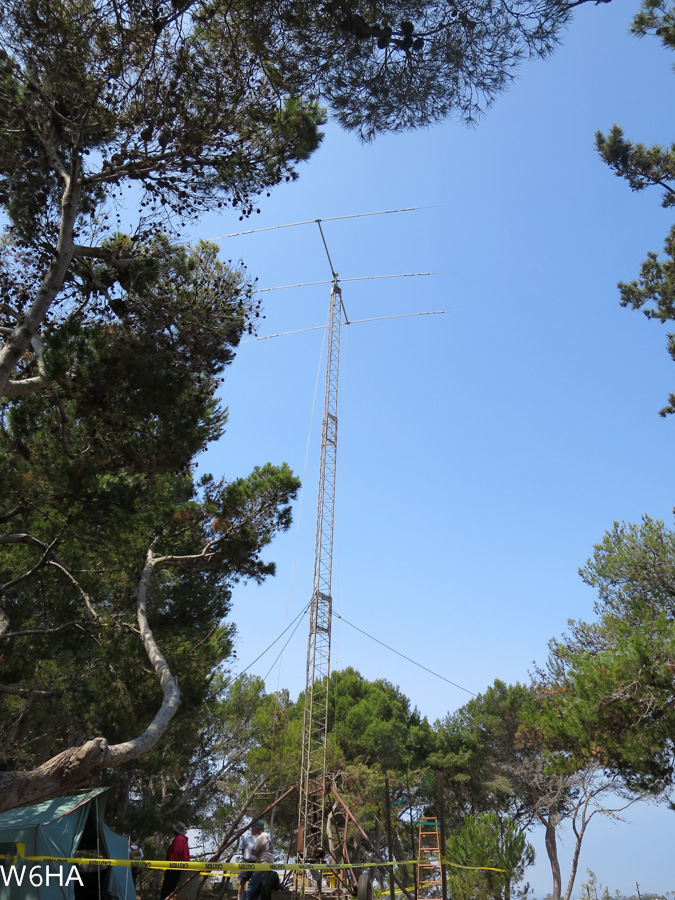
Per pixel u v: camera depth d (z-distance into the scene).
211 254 12.29
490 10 6.59
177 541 14.65
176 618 15.22
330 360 39.22
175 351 11.04
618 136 19.31
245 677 34.09
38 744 20.64
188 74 8.82
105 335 9.55
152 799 24.12
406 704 54.19
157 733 9.51
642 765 16.39
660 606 24.47
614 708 16.81
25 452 10.19
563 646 27.69
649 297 21.48
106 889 10.48
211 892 17.67
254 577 14.38
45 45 8.33
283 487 14.32
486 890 15.25
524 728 28.28
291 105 9.89
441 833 9.62
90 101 8.81
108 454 10.45
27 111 9.34
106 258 10.00
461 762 43.19
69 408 9.70
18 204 9.85
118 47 8.34
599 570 25.59
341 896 16.77
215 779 31.75
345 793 39.00
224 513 13.85
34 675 16.36
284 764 34.00
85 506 11.09
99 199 10.58
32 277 10.36
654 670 16.44
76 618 13.35
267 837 11.96
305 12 7.26
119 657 13.04
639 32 11.53
